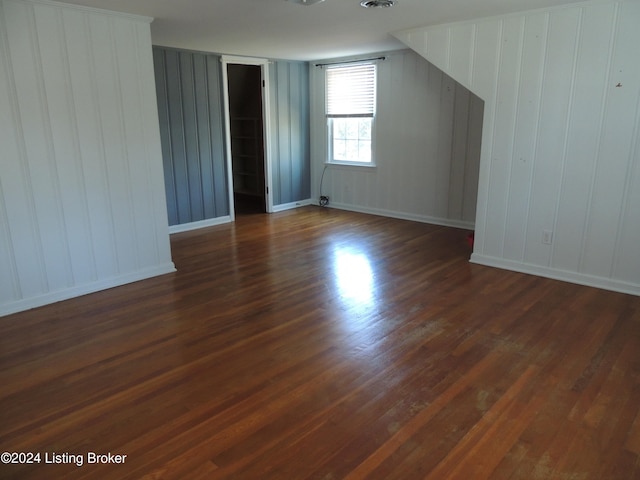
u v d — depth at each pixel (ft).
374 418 7.17
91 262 12.53
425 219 20.47
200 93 19.19
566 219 12.67
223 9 11.84
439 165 19.47
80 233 12.20
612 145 11.67
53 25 10.95
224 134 20.33
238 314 11.09
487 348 9.29
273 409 7.42
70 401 7.70
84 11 11.39
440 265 14.51
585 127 11.96
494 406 7.44
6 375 8.50
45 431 6.95
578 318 10.58
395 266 14.52
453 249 16.24
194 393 7.88
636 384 7.99
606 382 8.07
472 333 9.94
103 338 9.93
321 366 8.70
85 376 8.45
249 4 11.35
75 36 11.34
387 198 21.65
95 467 6.21
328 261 15.15
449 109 18.69
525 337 9.72
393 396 7.73
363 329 10.21
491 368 8.55
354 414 7.27
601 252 12.28
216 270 14.42
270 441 6.68
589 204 12.25
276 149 22.68
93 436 6.83
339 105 22.41
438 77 18.72
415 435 6.79
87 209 12.25
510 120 13.08
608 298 11.71
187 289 12.82
